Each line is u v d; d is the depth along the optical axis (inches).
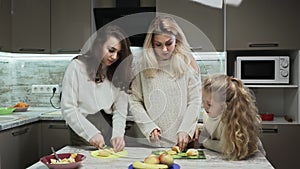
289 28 117.0
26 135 111.9
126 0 131.3
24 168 111.1
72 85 65.4
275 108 134.6
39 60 142.9
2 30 120.0
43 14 127.6
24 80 144.2
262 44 118.0
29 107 141.6
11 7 126.8
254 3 118.0
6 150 100.7
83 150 68.3
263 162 58.5
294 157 114.8
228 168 55.1
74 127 65.5
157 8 122.4
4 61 137.7
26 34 128.0
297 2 116.6
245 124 60.7
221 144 63.3
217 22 121.0
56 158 59.0
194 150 63.4
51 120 119.0
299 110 115.6
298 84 116.4
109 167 56.5
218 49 121.0
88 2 125.8
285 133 115.0
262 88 134.5
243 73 121.4
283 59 119.3
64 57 141.3
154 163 53.9
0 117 112.7
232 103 61.7
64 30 127.3
